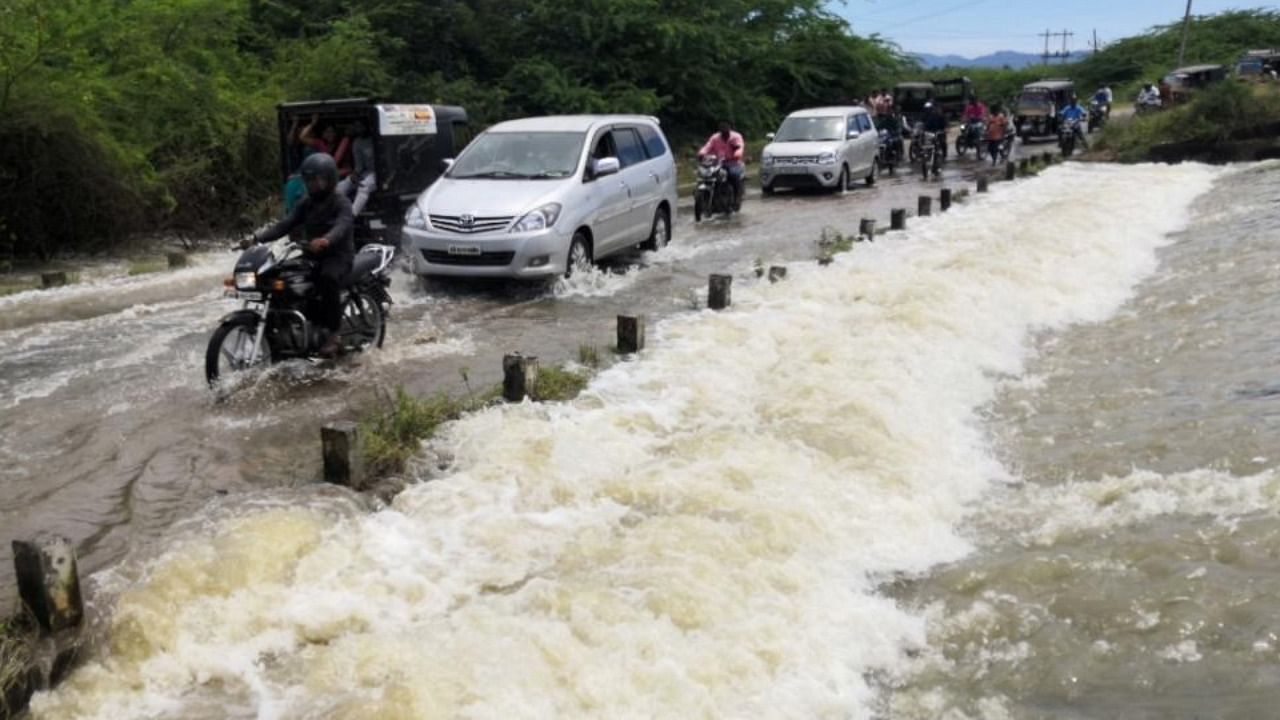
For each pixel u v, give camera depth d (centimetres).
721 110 3297
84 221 1526
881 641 452
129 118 1695
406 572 485
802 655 433
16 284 1298
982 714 402
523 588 459
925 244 1346
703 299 1077
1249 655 424
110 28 1711
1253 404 718
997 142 2875
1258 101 2561
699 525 523
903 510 577
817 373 796
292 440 684
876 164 2384
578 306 1081
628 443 646
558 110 2811
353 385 805
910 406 739
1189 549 510
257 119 1844
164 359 902
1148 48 6356
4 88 1428
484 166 1225
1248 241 1325
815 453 639
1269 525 524
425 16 2773
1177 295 1083
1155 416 721
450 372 838
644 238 1379
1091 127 3847
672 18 3131
